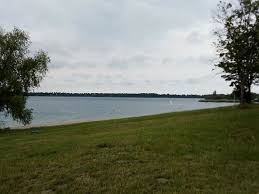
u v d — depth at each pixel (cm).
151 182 963
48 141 1694
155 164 1120
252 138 1579
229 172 1053
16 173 1095
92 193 906
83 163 1148
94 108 11938
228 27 3709
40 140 1805
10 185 996
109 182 971
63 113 8662
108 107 12838
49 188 959
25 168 1142
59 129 2731
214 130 1719
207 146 1385
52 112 9138
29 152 1398
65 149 1385
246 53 3578
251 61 3600
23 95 3472
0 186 990
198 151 1302
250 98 3909
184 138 1509
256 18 3559
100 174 1035
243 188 917
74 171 1072
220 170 1070
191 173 1034
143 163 1135
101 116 7256
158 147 1340
